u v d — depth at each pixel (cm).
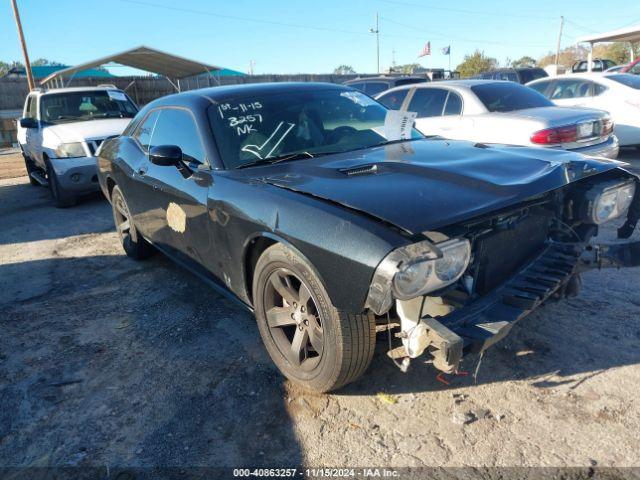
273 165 295
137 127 445
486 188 232
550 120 580
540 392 253
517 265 264
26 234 638
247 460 225
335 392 266
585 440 220
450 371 210
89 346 334
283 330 276
